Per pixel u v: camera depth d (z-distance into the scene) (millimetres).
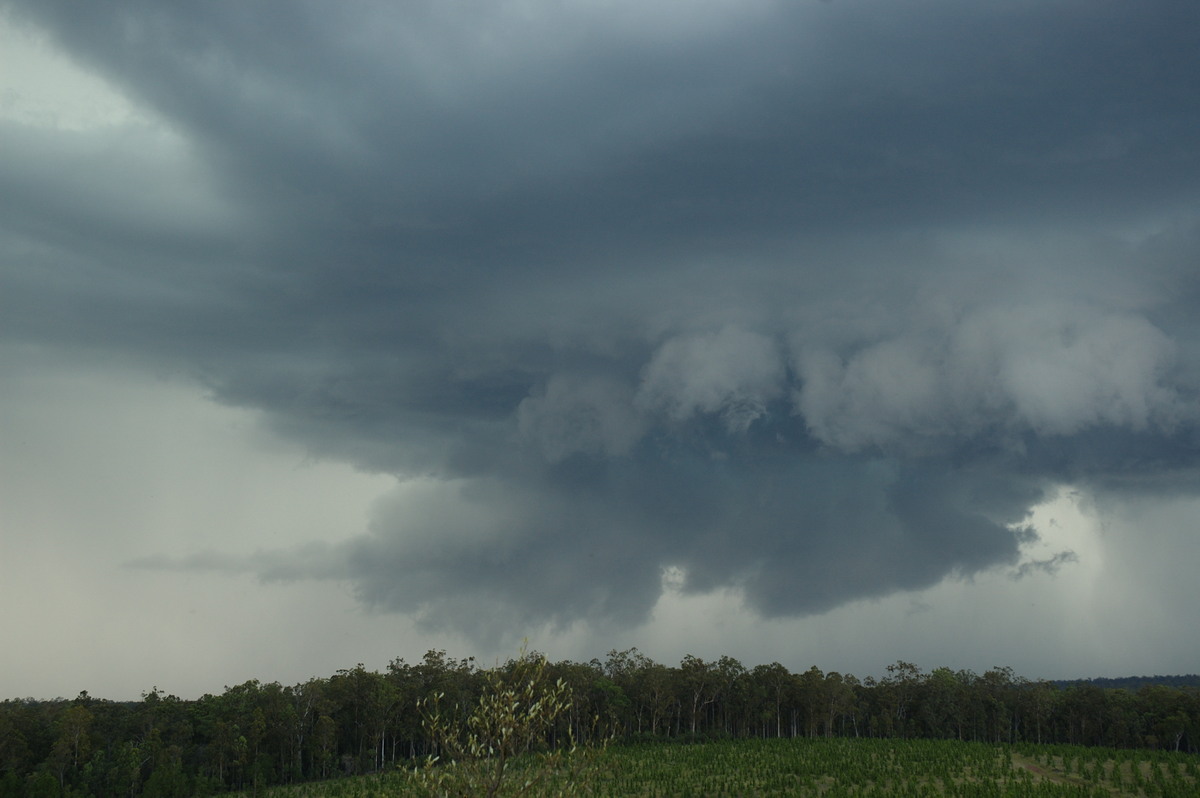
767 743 116875
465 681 131750
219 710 124938
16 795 98625
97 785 105938
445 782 22797
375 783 88312
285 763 126562
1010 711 153875
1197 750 142375
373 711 125375
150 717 121188
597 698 137500
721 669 152500
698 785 83938
